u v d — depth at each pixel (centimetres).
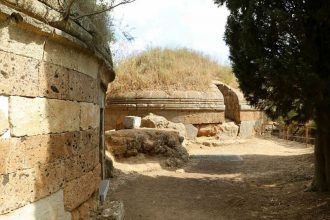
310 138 1911
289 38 781
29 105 358
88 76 526
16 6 333
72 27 429
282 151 1722
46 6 375
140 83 1953
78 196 475
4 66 323
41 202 375
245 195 917
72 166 455
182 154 1350
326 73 744
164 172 1183
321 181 878
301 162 1323
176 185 1015
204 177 1139
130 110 1895
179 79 1998
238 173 1211
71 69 453
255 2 793
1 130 318
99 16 568
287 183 1022
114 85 1981
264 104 952
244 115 2155
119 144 1227
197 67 2225
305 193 877
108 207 616
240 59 900
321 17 710
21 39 347
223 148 1777
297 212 750
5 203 318
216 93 2042
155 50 2239
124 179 1038
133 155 1242
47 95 390
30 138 358
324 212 721
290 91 774
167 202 840
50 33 379
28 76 356
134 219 703
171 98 1872
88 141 523
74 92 463
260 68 761
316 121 808
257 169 1274
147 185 997
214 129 1981
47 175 387
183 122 1878
